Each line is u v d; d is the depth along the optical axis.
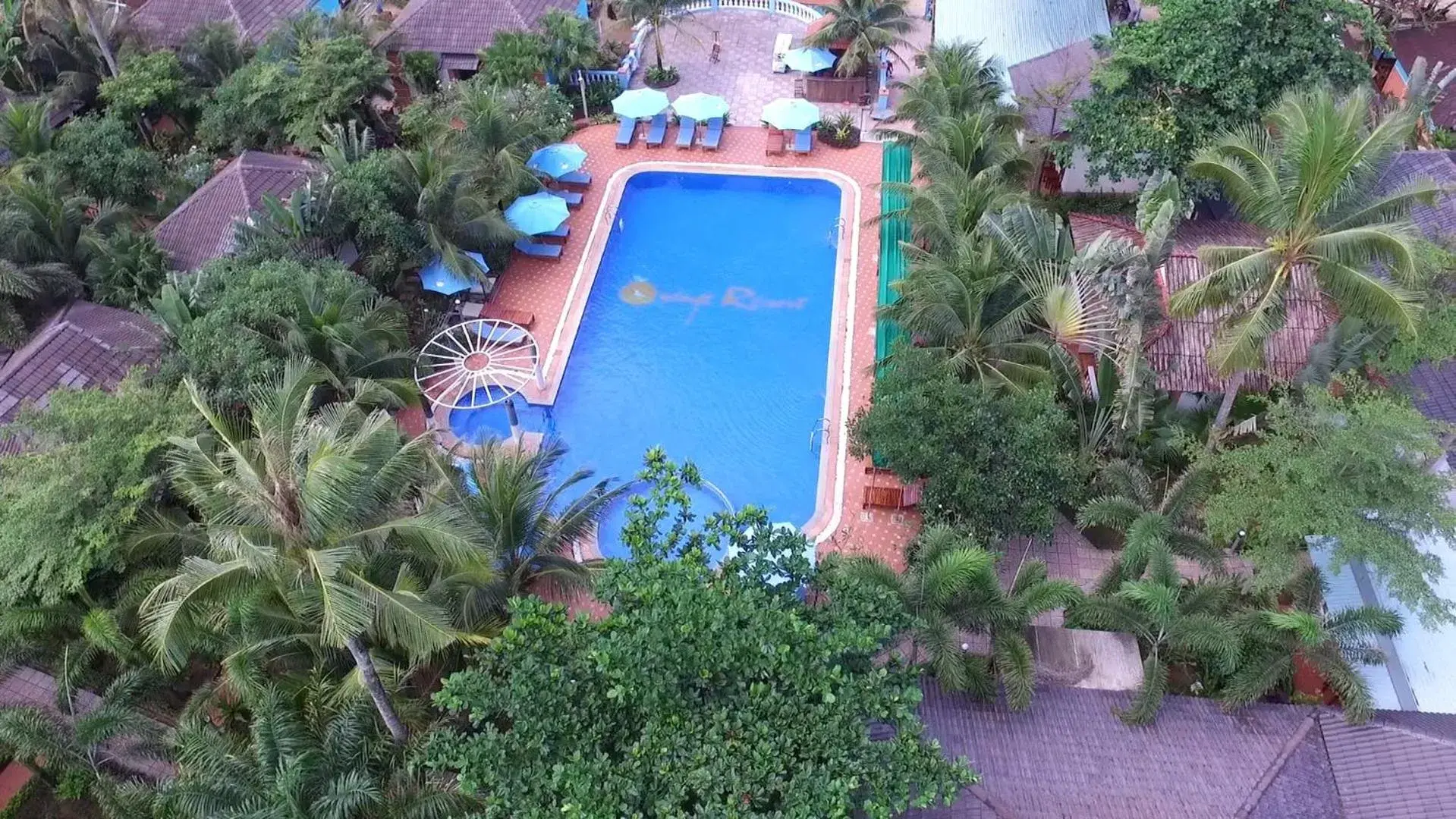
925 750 14.94
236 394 24.08
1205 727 18.62
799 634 14.85
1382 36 30.05
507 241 34.34
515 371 30.80
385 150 34.56
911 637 19.23
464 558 16.44
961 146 31.83
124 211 33.38
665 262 36.56
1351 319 22.72
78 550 19.39
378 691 17.67
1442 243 24.27
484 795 15.75
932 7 49.12
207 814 15.73
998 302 26.06
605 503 21.83
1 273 27.66
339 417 18.34
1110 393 24.91
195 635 17.22
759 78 45.75
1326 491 19.22
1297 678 20.88
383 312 30.19
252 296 26.22
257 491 15.03
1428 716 18.00
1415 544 19.77
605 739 15.18
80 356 27.11
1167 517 21.17
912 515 27.00
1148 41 30.11
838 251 36.31
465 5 43.38
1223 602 20.06
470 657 19.50
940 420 22.27
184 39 43.12
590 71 44.03
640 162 41.12
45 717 18.86
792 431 30.06
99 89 39.72
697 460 29.28
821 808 13.56
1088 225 30.59
